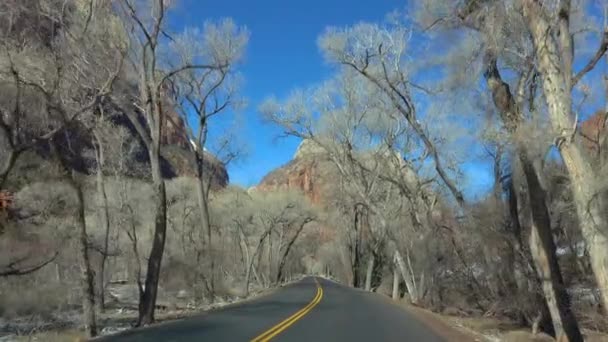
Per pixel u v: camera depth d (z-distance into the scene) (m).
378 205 50.56
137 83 24.72
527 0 14.38
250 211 74.00
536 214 19.59
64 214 25.09
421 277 40.38
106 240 28.06
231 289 55.09
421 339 17.23
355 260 71.62
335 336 17.17
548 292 19.58
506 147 18.88
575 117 13.72
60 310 25.75
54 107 18.08
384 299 42.59
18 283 23.53
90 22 21.66
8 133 16.83
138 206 48.97
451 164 37.50
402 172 42.81
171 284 43.31
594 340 20.81
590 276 23.92
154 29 24.02
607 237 13.22
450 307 34.84
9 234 22.44
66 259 25.69
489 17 16.64
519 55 17.95
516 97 18.92
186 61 33.66
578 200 13.55
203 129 39.81
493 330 23.58
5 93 18.12
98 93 20.64
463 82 19.59
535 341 20.02
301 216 79.00
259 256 75.62
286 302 35.53
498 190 26.64
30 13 18.75
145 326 20.38
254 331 18.09
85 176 33.97
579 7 16.69
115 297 39.00
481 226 27.91
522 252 23.55
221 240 64.69
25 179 22.62
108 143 33.78
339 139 47.75
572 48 14.39
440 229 36.56
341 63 35.09
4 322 21.50
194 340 15.77
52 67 18.92
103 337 17.20
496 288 28.64
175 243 50.53
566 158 13.79
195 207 60.00
